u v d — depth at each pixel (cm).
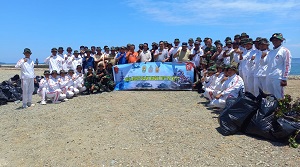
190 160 536
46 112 922
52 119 838
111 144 627
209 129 675
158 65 1230
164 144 608
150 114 824
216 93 849
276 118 587
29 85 1027
